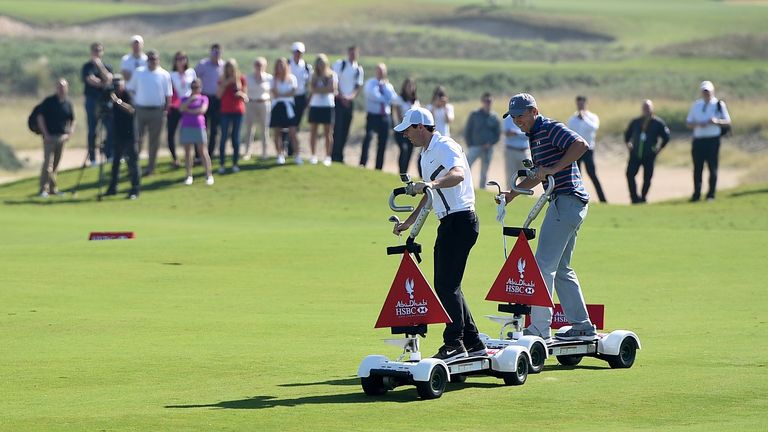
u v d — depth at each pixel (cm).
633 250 7044
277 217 9312
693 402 3281
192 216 9362
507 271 3794
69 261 6531
